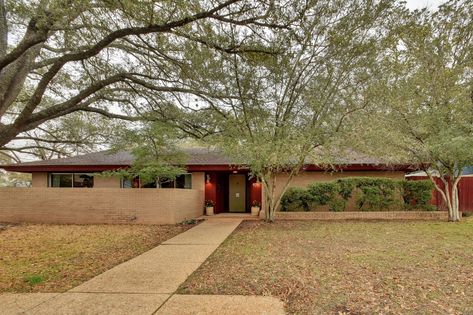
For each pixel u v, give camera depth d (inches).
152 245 307.7
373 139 389.7
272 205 483.5
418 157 450.6
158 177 507.2
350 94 390.3
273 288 173.2
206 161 588.4
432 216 507.8
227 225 442.9
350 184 521.0
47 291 175.0
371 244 292.8
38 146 826.2
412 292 166.7
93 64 319.3
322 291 168.1
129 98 364.8
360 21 341.7
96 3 195.0
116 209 478.0
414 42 432.5
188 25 209.5
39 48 269.0
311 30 284.5
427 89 437.1
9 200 495.8
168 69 297.6
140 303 153.7
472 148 377.7
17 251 286.4
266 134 365.4
